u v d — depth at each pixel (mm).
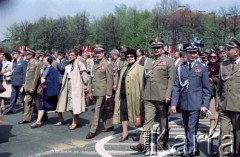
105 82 7781
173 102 6238
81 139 7621
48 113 10727
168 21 53375
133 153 6527
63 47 53812
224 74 5820
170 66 6352
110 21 55312
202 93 6137
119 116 7473
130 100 7129
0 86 7320
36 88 8922
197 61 6180
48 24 53531
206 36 47344
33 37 53750
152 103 6527
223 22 47875
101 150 6746
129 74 7145
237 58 5723
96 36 54656
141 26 56188
